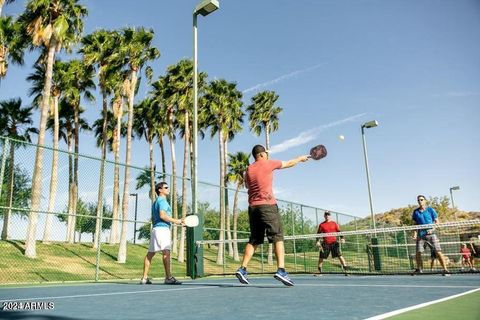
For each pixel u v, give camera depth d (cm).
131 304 316
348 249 1900
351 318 208
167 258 669
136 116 3469
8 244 1648
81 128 3462
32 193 1287
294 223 1708
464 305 254
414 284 498
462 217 3959
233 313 245
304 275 1152
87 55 2520
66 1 1908
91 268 1477
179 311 263
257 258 1716
